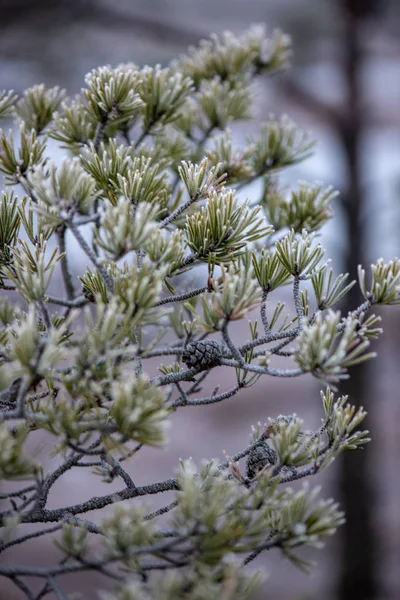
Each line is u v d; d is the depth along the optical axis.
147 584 1.42
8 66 4.41
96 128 1.71
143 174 1.53
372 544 6.04
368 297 1.48
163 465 8.55
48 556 6.13
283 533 1.43
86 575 6.00
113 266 1.46
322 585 6.03
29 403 1.52
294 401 9.30
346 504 6.02
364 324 1.47
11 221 1.56
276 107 4.86
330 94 5.59
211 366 1.50
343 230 5.37
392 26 5.05
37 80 4.47
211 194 1.52
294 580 6.14
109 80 1.64
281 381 9.80
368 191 5.36
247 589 1.40
